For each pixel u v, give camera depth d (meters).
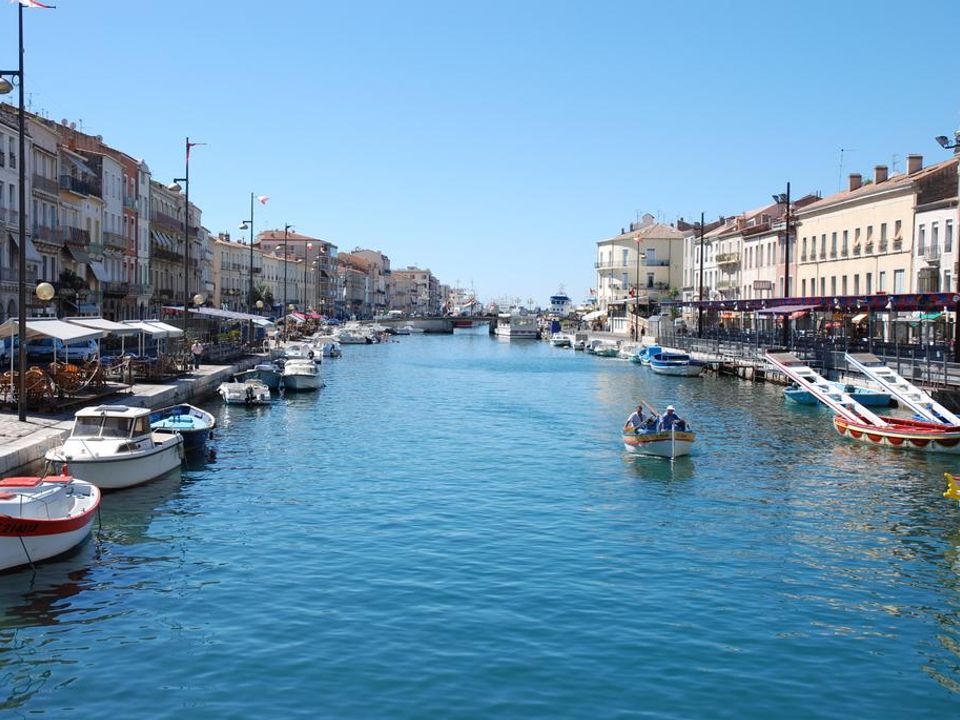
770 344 77.56
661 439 37.94
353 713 14.77
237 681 15.91
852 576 22.16
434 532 25.69
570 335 154.12
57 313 67.94
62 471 28.78
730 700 15.40
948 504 29.70
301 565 22.42
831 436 44.19
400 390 70.69
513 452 39.75
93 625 18.42
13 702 15.17
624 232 184.88
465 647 17.39
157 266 98.38
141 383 51.84
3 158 59.22
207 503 28.89
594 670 16.45
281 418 51.41
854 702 15.45
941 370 45.53
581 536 25.45
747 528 26.53
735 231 107.38
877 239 72.75
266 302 157.75
